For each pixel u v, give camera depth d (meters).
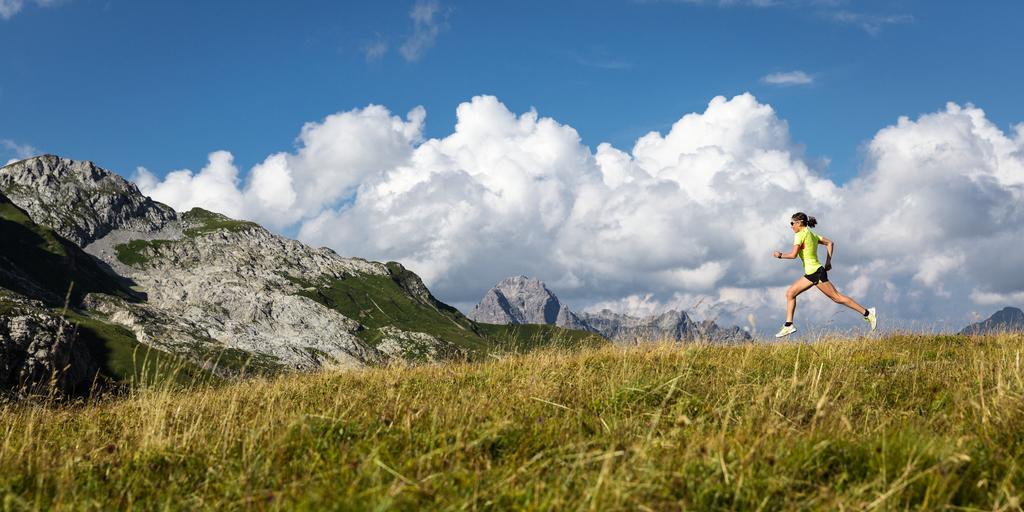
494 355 13.79
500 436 5.71
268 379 11.43
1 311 114.38
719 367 10.23
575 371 10.42
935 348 13.33
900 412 6.69
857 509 3.90
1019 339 13.70
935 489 4.19
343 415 6.65
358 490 4.44
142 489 5.10
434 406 7.09
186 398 9.22
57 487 4.98
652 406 7.21
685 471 4.56
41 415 9.28
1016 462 4.62
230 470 5.21
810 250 13.91
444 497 4.29
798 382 7.11
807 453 4.80
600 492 4.09
